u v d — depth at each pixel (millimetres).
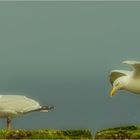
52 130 24844
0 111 31422
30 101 31969
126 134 24328
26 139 23922
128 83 31078
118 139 24266
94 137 25266
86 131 25422
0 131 24516
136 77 30797
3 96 31688
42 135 24391
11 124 31875
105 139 24297
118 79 31438
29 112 31922
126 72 31453
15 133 24234
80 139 24125
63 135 24828
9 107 31375
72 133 25078
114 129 25641
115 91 31609
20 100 31750
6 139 24000
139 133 24219
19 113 31703
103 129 25828
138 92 31188
